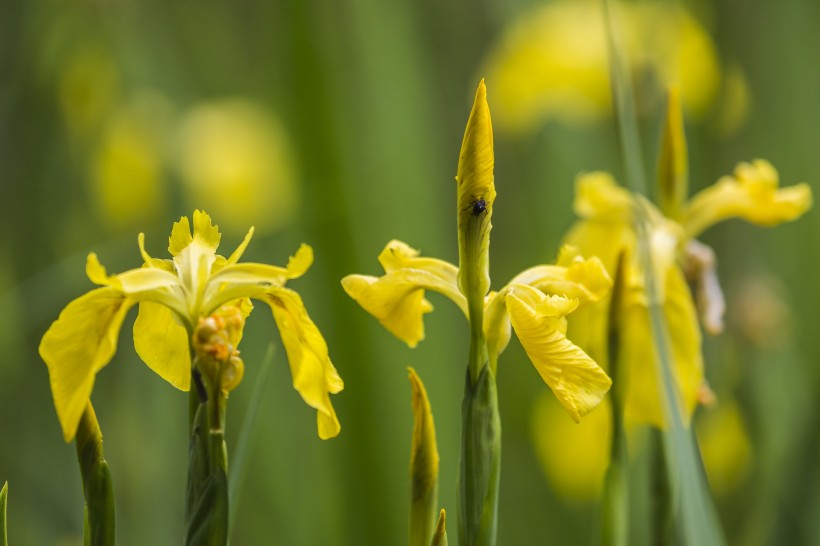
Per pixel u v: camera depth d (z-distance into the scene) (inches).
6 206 94.7
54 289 88.6
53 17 97.0
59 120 96.0
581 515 93.9
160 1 115.6
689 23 99.8
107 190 102.4
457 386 93.2
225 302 56.8
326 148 88.3
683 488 59.8
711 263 62.8
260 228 113.1
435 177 102.7
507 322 57.4
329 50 89.2
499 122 109.8
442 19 116.3
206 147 111.6
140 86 111.0
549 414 95.3
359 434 85.5
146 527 83.8
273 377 95.0
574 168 106.4
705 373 80.3
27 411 85.9
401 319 57.9
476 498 56.9
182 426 92.7
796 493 69.0
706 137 95.3
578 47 102.2
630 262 61.6
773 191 62.9
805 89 115.6
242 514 89.7
